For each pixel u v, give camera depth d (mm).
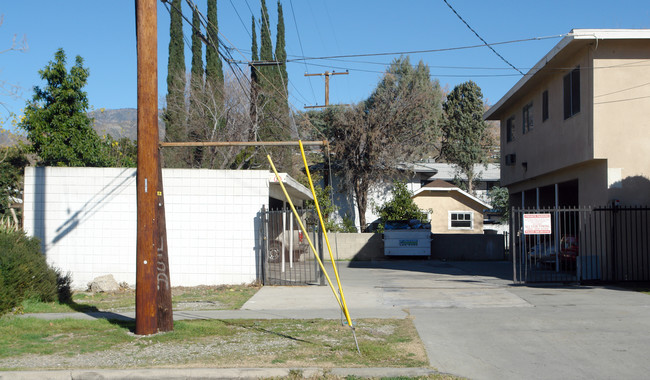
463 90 48188
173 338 8688
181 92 32281
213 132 31094
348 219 32938
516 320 9945
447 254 27141
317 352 7719
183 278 15859
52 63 21188
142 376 6805
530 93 21500
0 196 23297
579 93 16547
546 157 19516
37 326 9625
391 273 19625
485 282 16078
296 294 13781
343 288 14891
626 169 15430
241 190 15977
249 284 15594
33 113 20859
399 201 30250
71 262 15844
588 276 15836
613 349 7812
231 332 9164
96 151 21906
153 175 9086
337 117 33688
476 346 8102
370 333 8961
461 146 46656
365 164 34000
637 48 15578
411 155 35688
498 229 41625
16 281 11344
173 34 33250
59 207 15898
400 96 34625
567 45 15898
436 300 12531
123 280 15805
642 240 15250
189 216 15945
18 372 6848
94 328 9531
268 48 32469
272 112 32125
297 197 25297
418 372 6754
